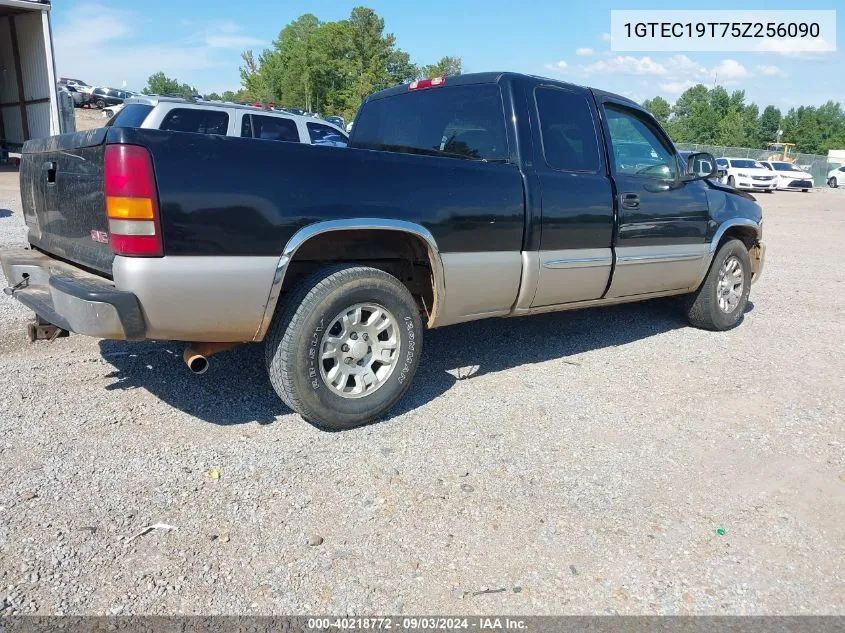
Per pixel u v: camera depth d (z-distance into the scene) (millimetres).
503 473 3180
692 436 3662
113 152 2758
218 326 3080
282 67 68875
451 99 4641
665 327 6035
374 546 2588
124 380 4156
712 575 2484
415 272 4055
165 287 2861
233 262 3008
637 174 4922
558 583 2412
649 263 5000
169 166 2818
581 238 4465
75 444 3301
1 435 3354
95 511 2736
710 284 5719
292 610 2232
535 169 4207
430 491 2994
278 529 2670
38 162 3672
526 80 4344
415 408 3930
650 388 4402
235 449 3316
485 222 3883
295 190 3154
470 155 4465
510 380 4469
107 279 3094
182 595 2277
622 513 2871
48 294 3436
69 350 4680
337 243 3615
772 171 35125
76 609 2191
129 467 3100
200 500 2850
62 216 3414
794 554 2629
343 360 3488
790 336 5855
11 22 22156
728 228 5742
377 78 63125
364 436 3525
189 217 2873
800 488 3131
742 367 4906
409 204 3543
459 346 5203
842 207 24156
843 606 2346
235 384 4164
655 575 2471
